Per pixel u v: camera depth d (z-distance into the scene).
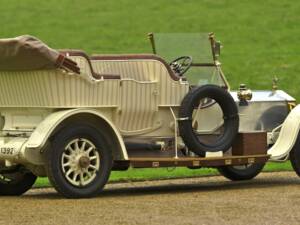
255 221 17.94
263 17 77.50
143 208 20.00
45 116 22.61
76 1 85.38
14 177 24.12
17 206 20.75
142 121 23.66
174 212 19.27
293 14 78.25
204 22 76.56
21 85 22.61
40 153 22.08
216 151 24.09
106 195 23.11
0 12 80.12
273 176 29.08
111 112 23.06
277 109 27.30
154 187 25.75
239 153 24.84
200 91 23.89
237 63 61.72
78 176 22.20
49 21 77.25
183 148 24.31
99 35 72.50
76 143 22.11
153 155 23.88
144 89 23.45
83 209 19.94
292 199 21.61
